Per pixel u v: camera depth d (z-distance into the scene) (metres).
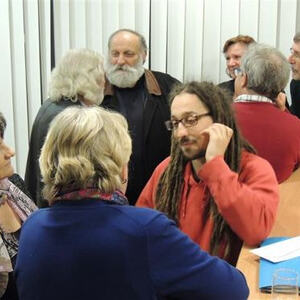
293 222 1.85
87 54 2.58
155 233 1.11
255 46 2.19
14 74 3.62
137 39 3.15
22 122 3.68
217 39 3.62
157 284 1.11
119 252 1.09
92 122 1.16
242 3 3.57
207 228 1.74
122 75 3.11
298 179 2.26
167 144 3.11
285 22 3.57
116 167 1.15
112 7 3.57
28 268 1.14
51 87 2.56
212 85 1.76
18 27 3.56
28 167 2.57
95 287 1.09
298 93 3.38
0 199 1.75
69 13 3.59
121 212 1.13
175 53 3.63
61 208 1.15
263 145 2.12
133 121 3.09
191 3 3.58
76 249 1.10
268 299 1.36
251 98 2.15
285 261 1.53
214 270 1.15
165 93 3.17
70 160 1.12
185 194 1.80
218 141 1.66
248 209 1.62
